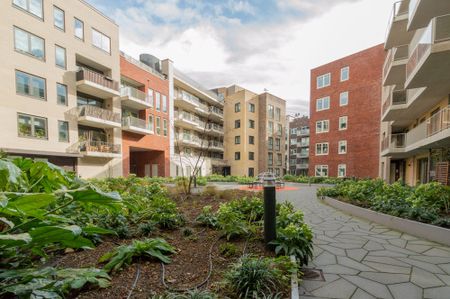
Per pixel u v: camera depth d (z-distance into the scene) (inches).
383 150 618.5
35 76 525.0
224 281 85.3
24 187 99.4
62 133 573.9
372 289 102.6
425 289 103.0
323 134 943.0
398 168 720.3
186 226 173.8
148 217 175.5
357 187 342.0
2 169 69.0
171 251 118.1
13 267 78.7
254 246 129.5
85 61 650.2
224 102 1347.2
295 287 88.4
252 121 1337.4
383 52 785.6
